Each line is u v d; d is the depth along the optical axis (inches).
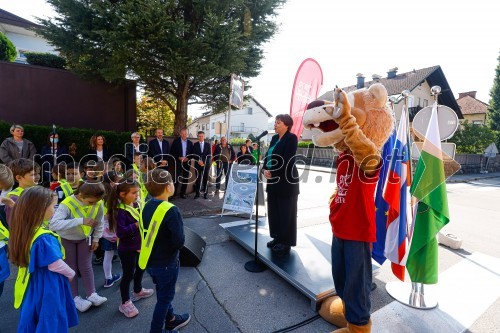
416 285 108.1
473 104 1127.6
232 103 263.9
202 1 304.0
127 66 305.9
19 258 66.2
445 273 137.7
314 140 89.8
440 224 103.3
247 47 332.2
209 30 292.7
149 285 119.0
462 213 270.2
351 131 72.4
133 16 259.4
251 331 90.7
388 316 100.6
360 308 77.8
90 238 102.4
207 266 136.5
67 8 279.0
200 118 1567.4
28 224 66.7
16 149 203.8
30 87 302.0
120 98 346.6
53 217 93.8
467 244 180.1
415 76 802.8
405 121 108.2
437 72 788.0
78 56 304.2
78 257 99.0
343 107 71.7
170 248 80.8
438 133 103.1
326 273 114.1
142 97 523.8
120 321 94.2
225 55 307.9
